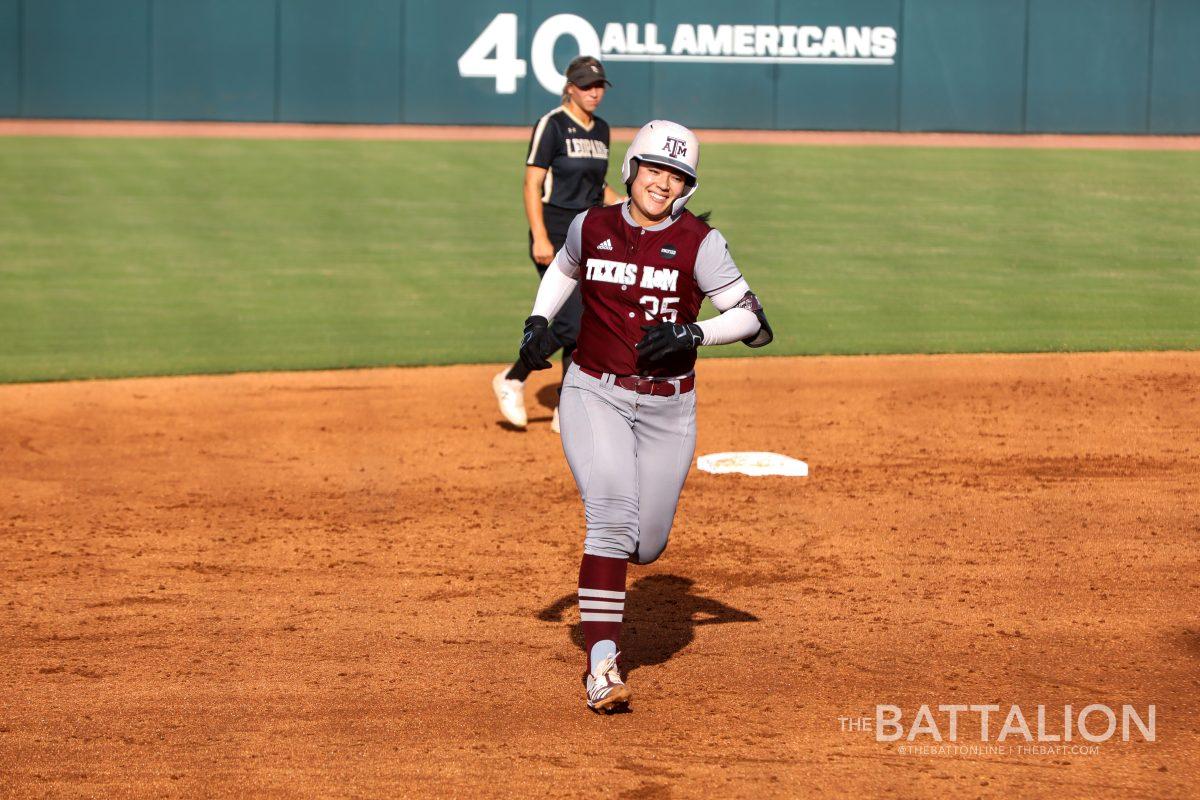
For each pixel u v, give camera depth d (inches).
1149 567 951.6
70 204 2945.4
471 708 708.0
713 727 680.4
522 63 4173.2
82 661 780.0
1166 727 679.1
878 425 1393.9
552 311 737.0
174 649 800.3
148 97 4092.0
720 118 4200.3
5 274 2285.9
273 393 1537.9
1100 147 3964.1
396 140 3922.2
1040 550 993.5
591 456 697.6
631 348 695.1
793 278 2314.2
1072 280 2298.2
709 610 869.2
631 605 877.8
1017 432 1358.3
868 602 882.1
